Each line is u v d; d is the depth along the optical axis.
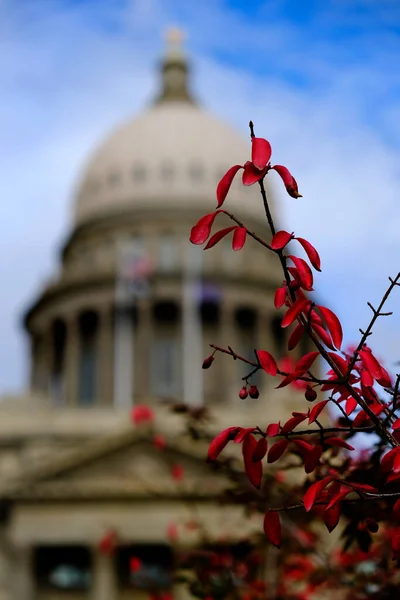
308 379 10.23
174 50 152.25
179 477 29.86
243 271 128.00
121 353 125.25
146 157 136.25
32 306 133.50
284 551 20.95
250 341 127.44
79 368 127.44
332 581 20.44
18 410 108.50
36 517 88.69
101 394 124.19
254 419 97.19
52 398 130.75
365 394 10.53
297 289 9.91
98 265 129.25
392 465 9.79
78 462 88.44
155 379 124.94
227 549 21.00
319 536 22.02
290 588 23.03
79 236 136.75
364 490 10.34
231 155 137.75
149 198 133.25
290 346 10.11
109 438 87.69
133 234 132.50
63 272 132.38
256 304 127.25
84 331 129.88
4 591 89.56
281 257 9.81
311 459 10.34
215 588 20.23
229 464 18.47
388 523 16.00
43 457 93.25
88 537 87.06
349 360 10.93
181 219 132.00
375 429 10.69
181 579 20.69
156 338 126.38
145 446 86.69
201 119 141.75
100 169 138.12
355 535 12.80
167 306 127.62
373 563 20.34
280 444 10.20
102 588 86.62
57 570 91.81
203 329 126.56
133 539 84.88
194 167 135.12
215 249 129.50
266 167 9.52
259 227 132.38
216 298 126.00
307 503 10.00
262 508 17.91
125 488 86.56
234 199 132.50
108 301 126.69
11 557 91.06
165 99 148.12
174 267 127.94
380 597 16.58
